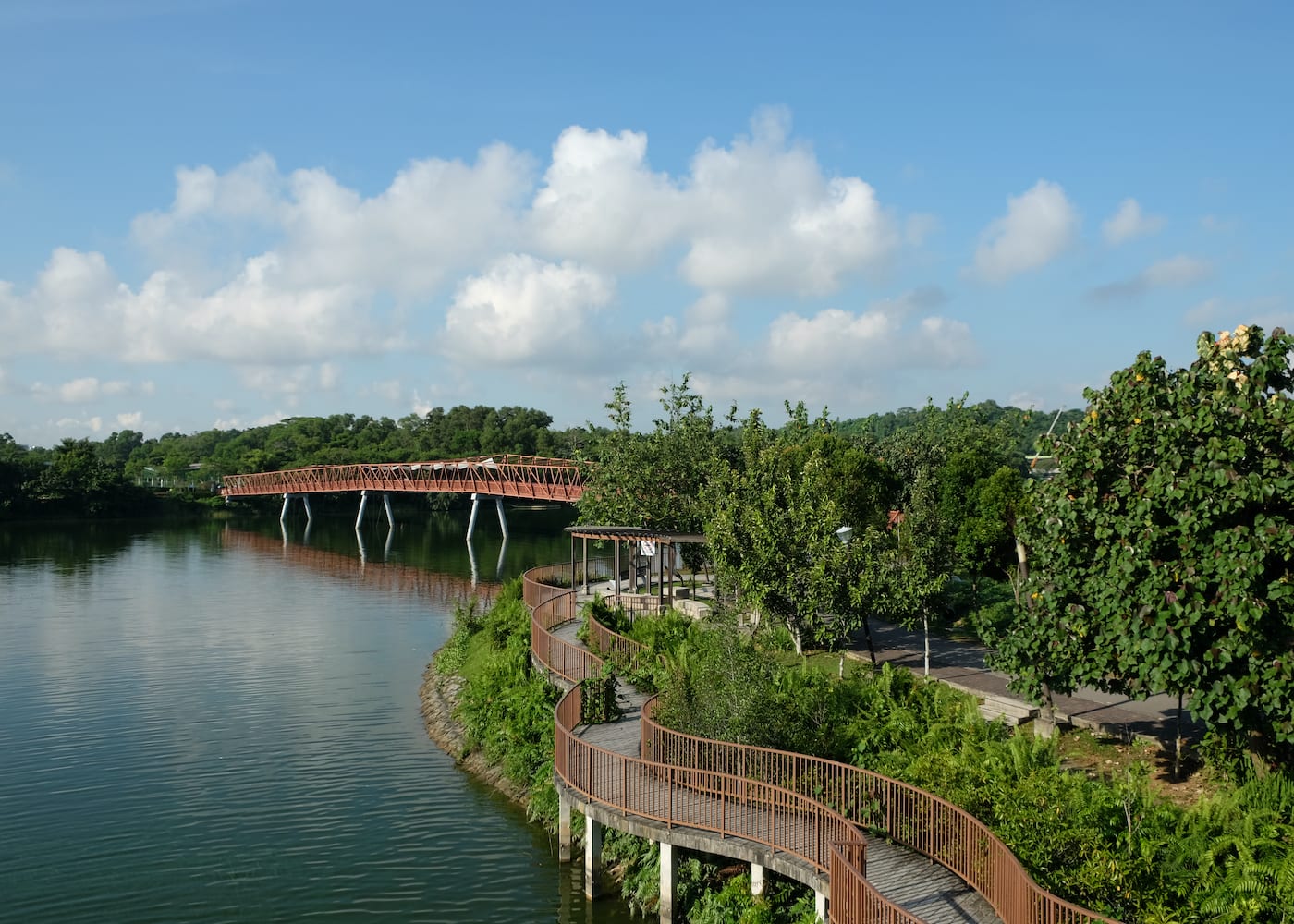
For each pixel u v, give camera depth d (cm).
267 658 4175
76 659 4141
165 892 1928
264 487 14088
